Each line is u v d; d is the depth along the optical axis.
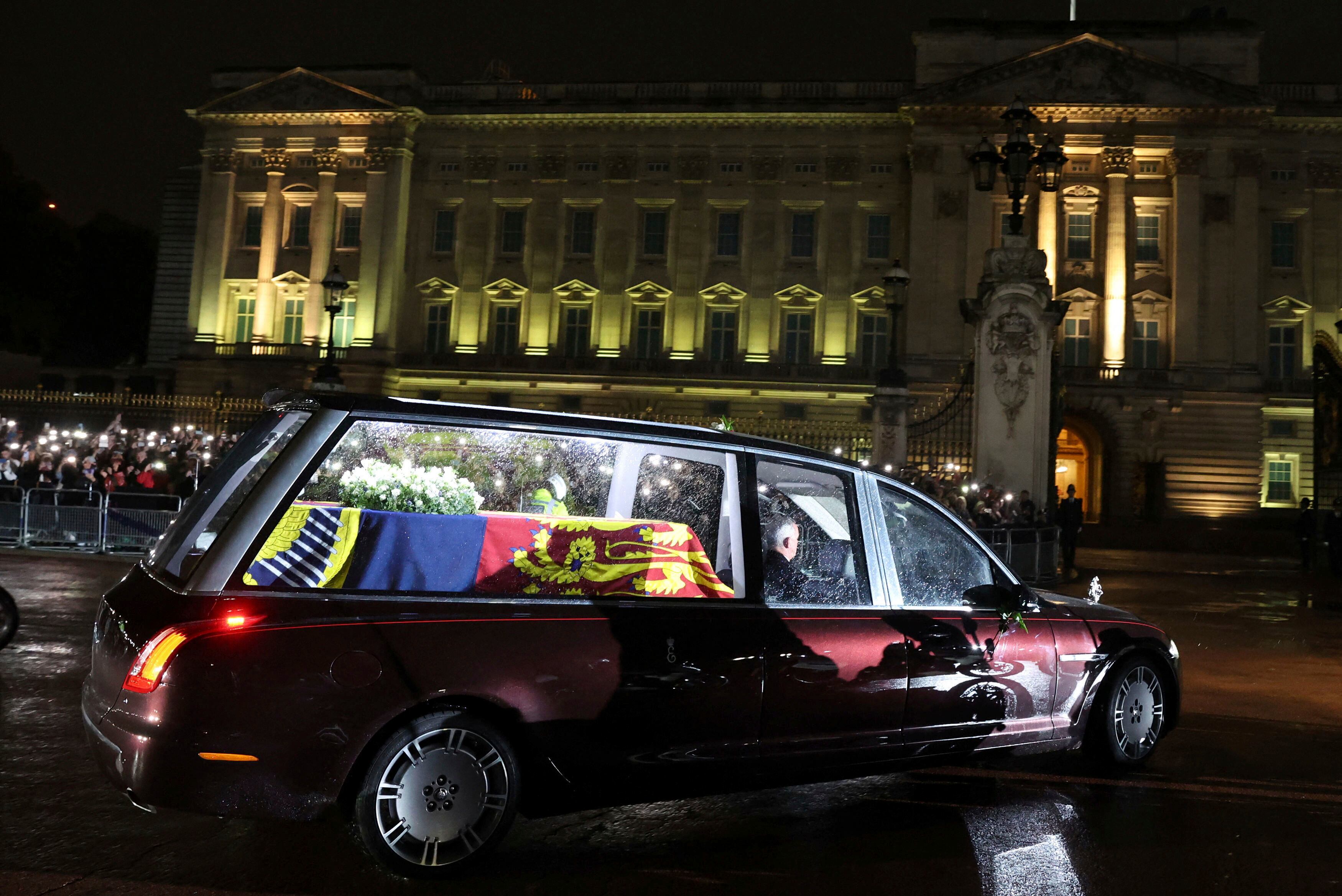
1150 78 46.28
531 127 52.19
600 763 4.47
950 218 47.19
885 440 18.94
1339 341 46.44
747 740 4.75
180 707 3.84
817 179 50.12
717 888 4.25
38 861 4.32
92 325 69.81
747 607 4.83
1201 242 46.19
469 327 51.97
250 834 4.71
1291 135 47.28
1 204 59.38
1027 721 5.58
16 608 8.77
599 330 51.19
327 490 4.37
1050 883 4.37
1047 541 17.94
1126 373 46.03
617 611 4.57
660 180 51.34
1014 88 46.91
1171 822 5.21
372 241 51.78
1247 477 45.25
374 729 4.06
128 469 20.55
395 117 51.78
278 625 3.99
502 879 4.29
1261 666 10.68
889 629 5.13
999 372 17.39
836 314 49.38
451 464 4.65
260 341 52.34
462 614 4.29
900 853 4.70
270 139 53.41
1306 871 4.58
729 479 5.00
